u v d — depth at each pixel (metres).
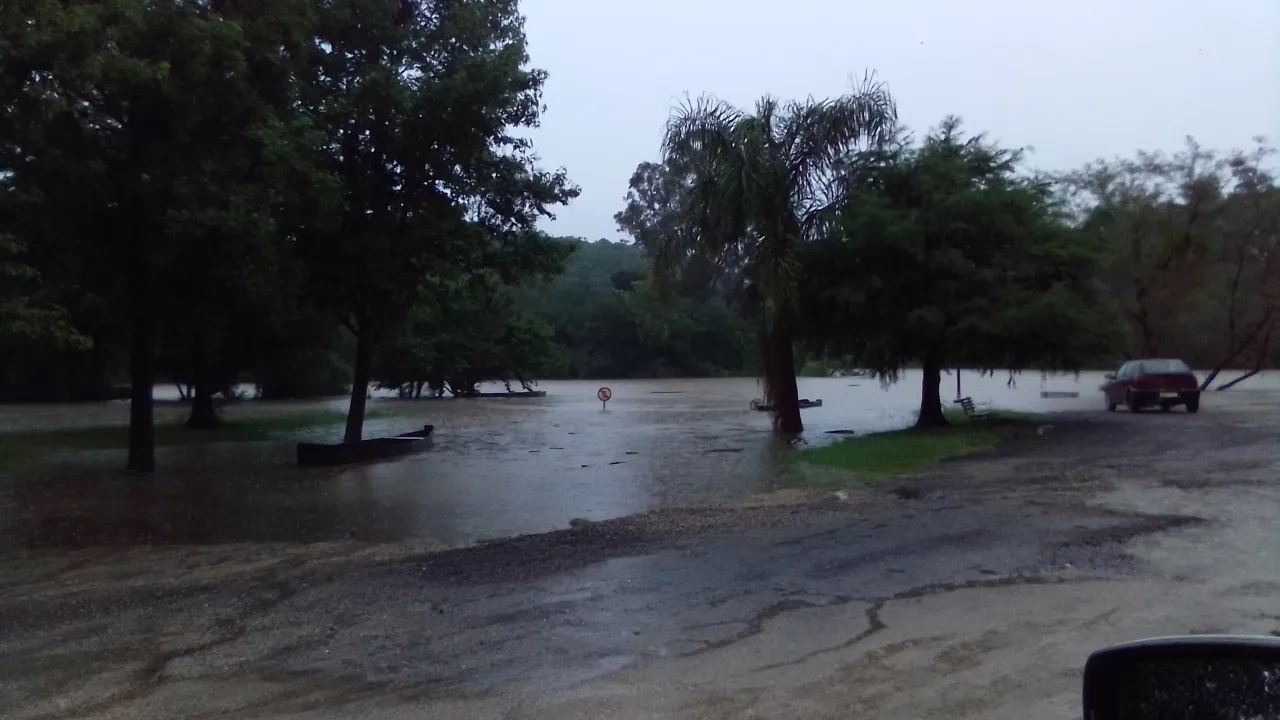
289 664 6.74
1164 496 13.09
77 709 5.95
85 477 19.33
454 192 21.27
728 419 35.31
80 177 16.08
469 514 14.38
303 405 50.25
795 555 9.95
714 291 30.17
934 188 24.80
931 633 7.20
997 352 24.70
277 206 17.45
